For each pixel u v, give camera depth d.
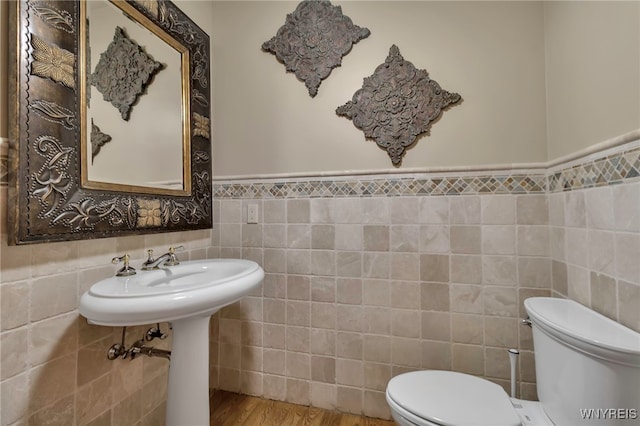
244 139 1.62
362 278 1.45
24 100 0.81
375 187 1.44
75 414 0.95
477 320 1.32
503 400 0.92
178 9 1.40
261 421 1.38
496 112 1.32
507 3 1.32
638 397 0.69
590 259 0.98
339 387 1.46
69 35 0.93
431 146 1.38
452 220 1.35
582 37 1.01
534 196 1.27
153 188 1.25
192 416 1.00
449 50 1.37
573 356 0.80
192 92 1.48
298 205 1.54
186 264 1.25
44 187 0.85
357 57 1.48
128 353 1.10
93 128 1.01
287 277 1.54
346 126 1.49
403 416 0.89
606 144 0.89
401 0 1.43
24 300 0.83
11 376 0.80
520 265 1.28
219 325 1.63
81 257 0.98
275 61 1.59
